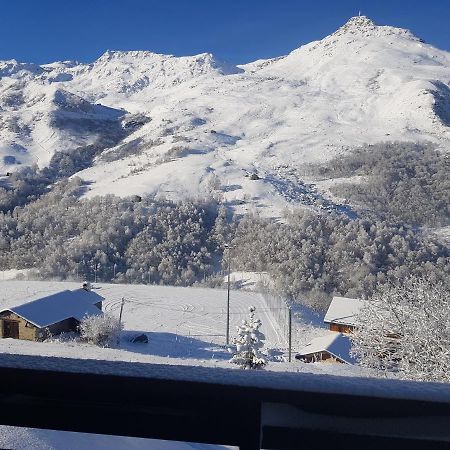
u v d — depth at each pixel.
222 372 0.94
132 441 2.92
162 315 28.16
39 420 0.96
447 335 6.73
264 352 21.78
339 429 0.88
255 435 0.89
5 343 17.16
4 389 0.95
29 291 33.19
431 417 0.85
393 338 7.61
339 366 16.12
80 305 23.06
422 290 7.32
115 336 20.33
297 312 30.52
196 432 0.92
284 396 0.87
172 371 0.93
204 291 36.03
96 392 0.93
